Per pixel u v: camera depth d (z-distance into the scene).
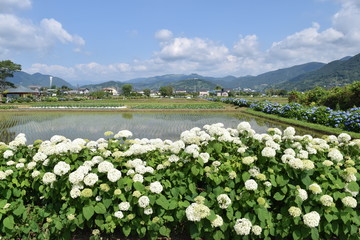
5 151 4.33
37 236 3.70
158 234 3.85
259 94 119.38
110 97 93.50
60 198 3.79
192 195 3.71
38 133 16.08
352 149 4.43
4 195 3.79
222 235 3.35
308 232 3.22
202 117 26.23
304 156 3.81
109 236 3.78
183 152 3.94
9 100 56.91
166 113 31.05
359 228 3.47
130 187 3.50
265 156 3.63
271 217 3.48
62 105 43.12
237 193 3.64
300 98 32.16
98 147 4.77
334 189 3.53
